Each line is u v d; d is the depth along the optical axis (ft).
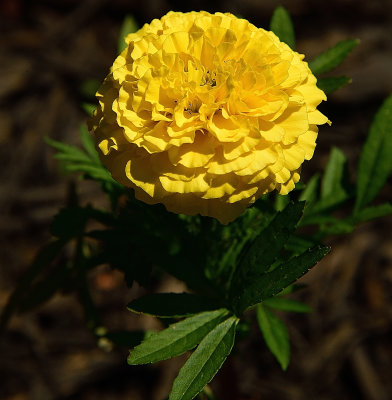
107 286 1.65
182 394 0.82
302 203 0.84
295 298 1.59
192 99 0.84
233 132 0.80
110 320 1.59
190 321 0.87
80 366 1.54
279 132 0.80
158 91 0.82
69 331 1.59
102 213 1.01
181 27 0.86
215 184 0.81
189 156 0.80
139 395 1.49
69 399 1.51
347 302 1.58
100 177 1.04
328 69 1.01
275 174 0.82
